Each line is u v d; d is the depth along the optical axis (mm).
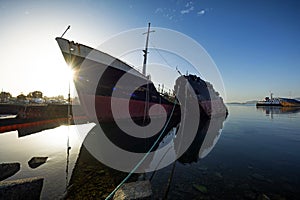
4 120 13289
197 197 4414
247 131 16438
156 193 4598
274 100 107688
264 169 6551
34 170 5945
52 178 5312
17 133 12742
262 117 32531
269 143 11375
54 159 7230
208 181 5426
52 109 17922
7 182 3912
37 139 11047
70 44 12969
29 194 3986
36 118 15727
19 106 27062
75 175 5609
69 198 4180
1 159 7098
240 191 4758
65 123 17578
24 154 7875
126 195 4086
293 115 37062
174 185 5109
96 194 4406
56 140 10859
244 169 6539
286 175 5934
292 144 11055
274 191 4793
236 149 9797
